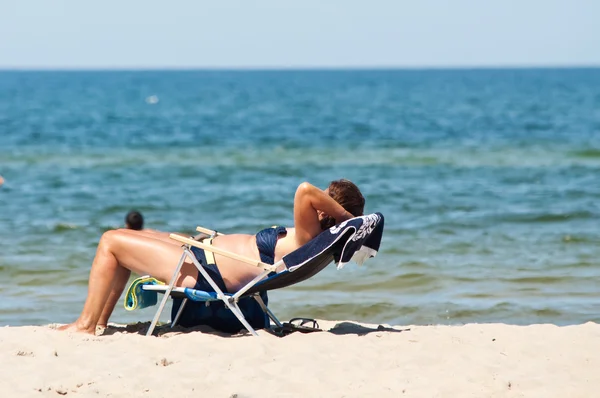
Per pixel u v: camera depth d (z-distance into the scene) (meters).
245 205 39.59
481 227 33.19
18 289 23.12
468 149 71.06
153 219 35.69
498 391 12.65
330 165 58.88
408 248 28.86
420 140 80.88
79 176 51.34
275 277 14.72
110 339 15.16
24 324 19.36
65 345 14.77
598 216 35.50
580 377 13.34
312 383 12.86
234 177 51.62
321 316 20.36
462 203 39.53
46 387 12.55
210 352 14.32
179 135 88.06
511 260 27.02
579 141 77.75
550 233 31.91
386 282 23.94
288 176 52.34
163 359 13.77
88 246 29.31
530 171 54.06
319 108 154.50
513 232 32.12
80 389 12.59
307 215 14.80
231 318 16.06
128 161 61.34
